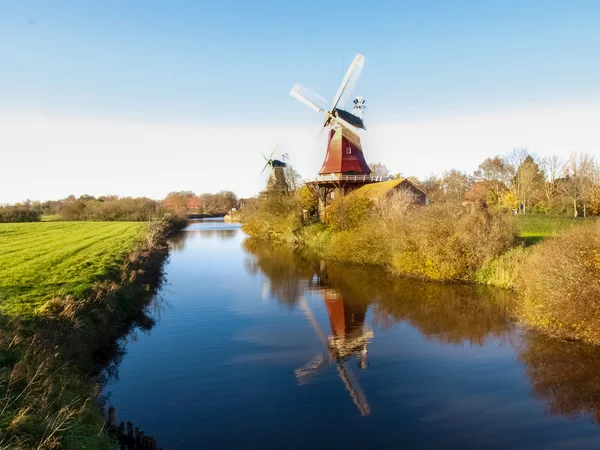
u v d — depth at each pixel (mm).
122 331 16703
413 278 27578
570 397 11133
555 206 47938
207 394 11727
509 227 25844
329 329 17609
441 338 16031
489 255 25094
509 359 13734
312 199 54000
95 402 10141
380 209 34156
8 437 6609
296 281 28078
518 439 9281
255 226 61875
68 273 19562
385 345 15484
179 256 42156
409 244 27797
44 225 63281
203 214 146250
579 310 14359
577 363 13141
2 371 8211
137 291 20656
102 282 18141
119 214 82875
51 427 7137
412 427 9828
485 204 27375
